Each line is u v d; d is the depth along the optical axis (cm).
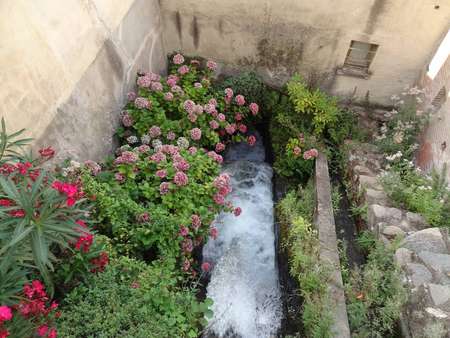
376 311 412
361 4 544
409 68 604
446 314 367
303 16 579
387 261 441
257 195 609
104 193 425
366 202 509
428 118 555
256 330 459
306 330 419
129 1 523
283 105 654
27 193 270
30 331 283
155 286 392
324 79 652
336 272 439
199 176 495
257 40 629
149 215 431
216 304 479
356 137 627
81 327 326
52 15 387
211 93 637
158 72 668
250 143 653
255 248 541
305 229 477
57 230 269
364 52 621
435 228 447
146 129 548
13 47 344
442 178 484
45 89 391
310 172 593
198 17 620
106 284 360
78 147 460
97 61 477
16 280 285
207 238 507
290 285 484
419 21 542
